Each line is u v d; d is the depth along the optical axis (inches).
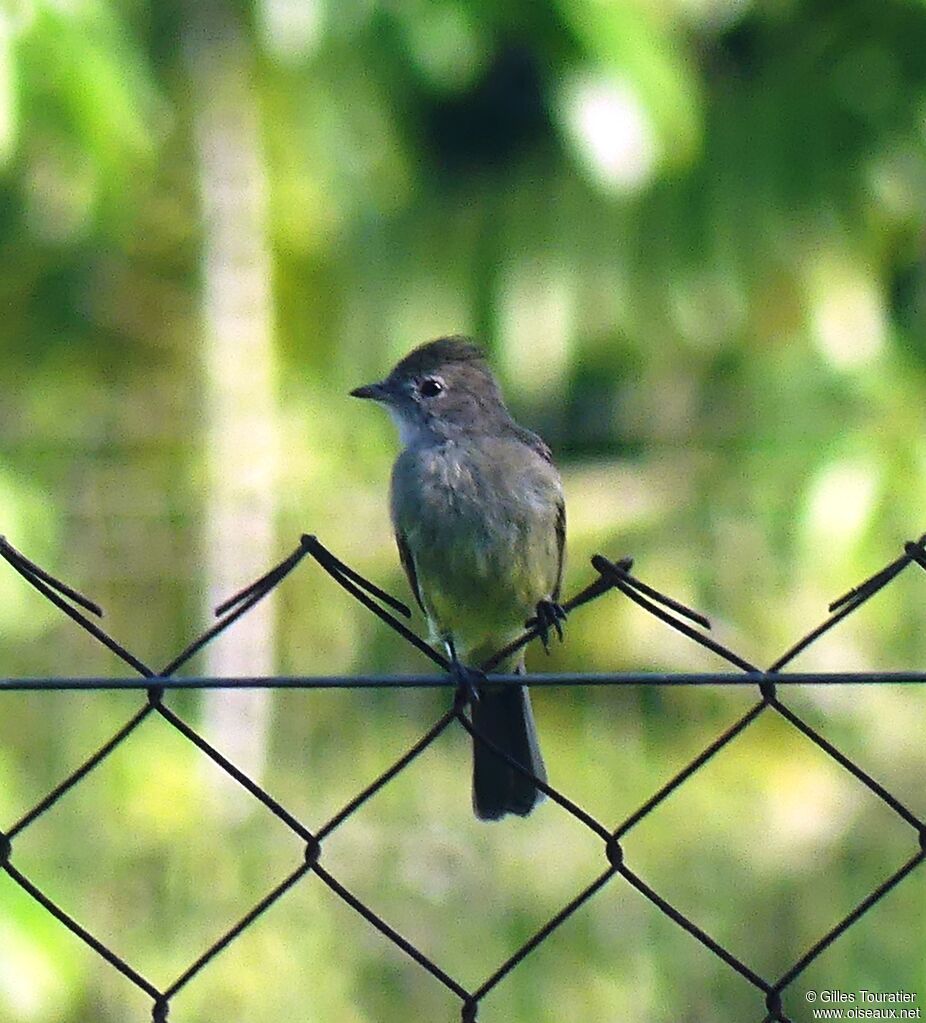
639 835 432.1
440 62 428.1
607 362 509.4
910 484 449.4
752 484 476.7
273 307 477.4
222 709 427.5
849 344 473.4
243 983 390.6
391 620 192.1
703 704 454.9
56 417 466.9
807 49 502.0
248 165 462.0
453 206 509.0
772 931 433.1
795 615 457.4
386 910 409.4
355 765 431.8
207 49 461.1
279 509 453.4
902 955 434.9
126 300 474.3
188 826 403.5
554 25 402.9
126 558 450.9
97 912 391.5
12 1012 310.2
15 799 384.2
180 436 461.7
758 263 482.0
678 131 406.6
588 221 493.0
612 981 413.7
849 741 453.1
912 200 490.0
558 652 469.4
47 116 367.6
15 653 429.7
